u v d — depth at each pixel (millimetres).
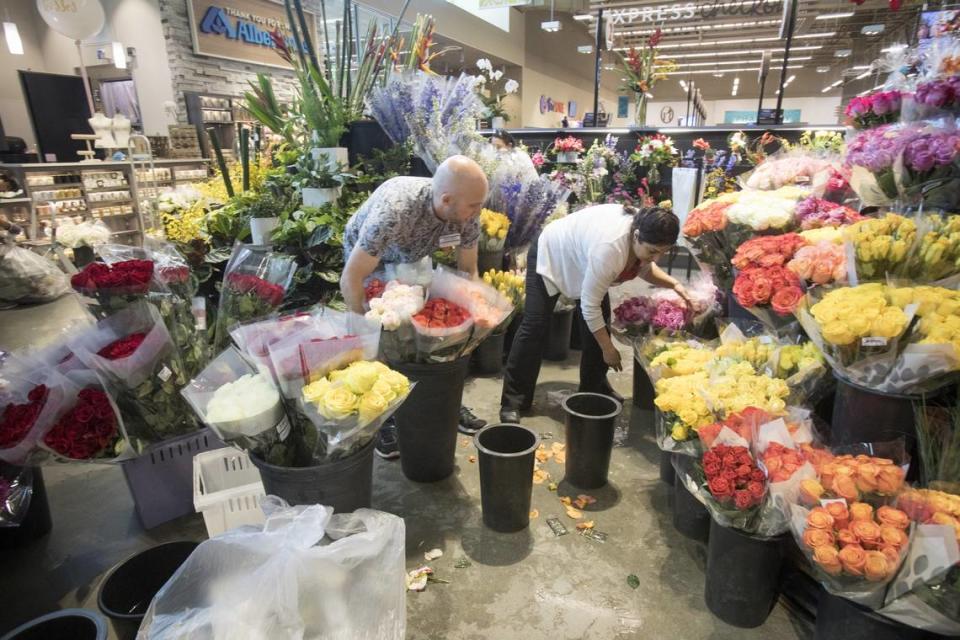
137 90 8156
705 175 4914
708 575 1620
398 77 3244
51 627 1130
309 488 1512
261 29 8633
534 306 2574
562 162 5039
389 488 2203
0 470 1755
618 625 1577
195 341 1938
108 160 6352
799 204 2186
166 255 2145
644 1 9414
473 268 2447
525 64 12883
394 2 8195
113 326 1751
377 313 1862
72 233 4691
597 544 1899
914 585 1115
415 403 2066
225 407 1433
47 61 9047
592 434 2090
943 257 1562
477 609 1633
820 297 1678
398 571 1206
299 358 1481
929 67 2031
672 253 5168
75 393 1758
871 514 1240
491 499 1909
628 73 5652
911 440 1490
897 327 1339
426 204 2057
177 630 1018
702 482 1565
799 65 16812
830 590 1234
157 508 2008
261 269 2154
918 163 1728
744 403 1663
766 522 1408
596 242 2244
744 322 2262
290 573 1068
